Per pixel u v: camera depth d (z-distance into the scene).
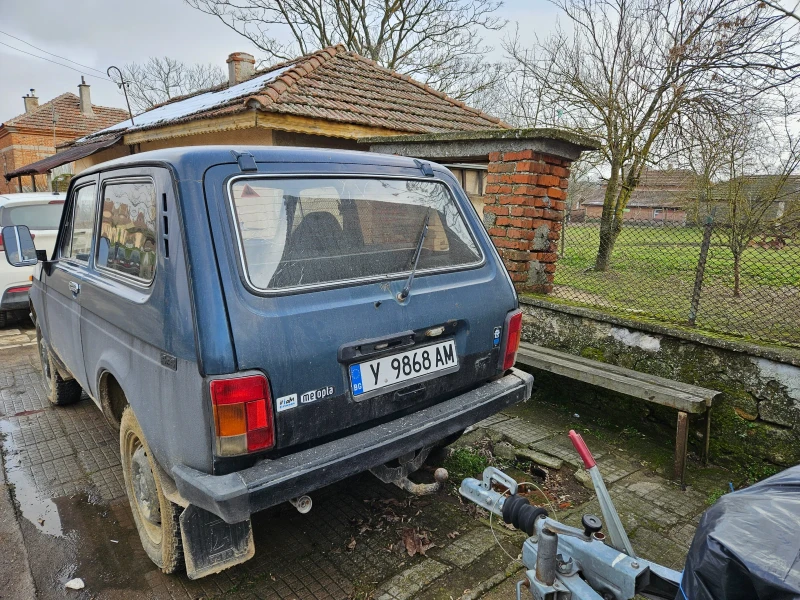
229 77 10.87
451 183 2.98
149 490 2.48
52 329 3.85
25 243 3.76
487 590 2.38
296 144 7.14
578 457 3.53
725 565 1.22
